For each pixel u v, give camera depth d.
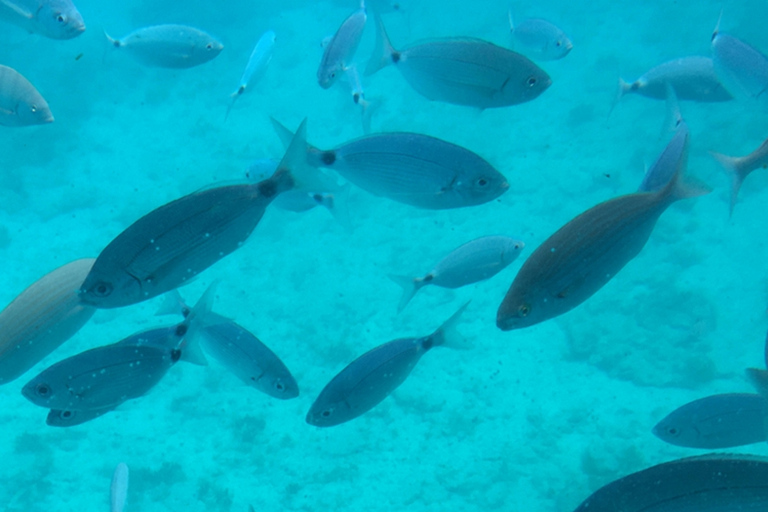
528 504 8.57
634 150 18.00
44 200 19.66
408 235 16.39
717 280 12.62
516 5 32.19
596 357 11.31
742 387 10.23
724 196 14.93
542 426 10.00
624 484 1.86
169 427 10.95
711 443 3.50
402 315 13.55
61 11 4.52
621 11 28.70
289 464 9.80
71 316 3.13
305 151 2.64
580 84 23.56
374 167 3.42
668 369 10.79
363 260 15.71
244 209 2.58
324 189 2.69
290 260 15.92
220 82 27.73
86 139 23.00
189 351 3.13
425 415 10.52
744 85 4.20
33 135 22.05
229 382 11.83
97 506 9.31
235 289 15.13
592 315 12.21
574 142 19.52
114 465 10.10
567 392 10.81
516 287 2.19
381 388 3.51
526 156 19.42
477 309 13.38
